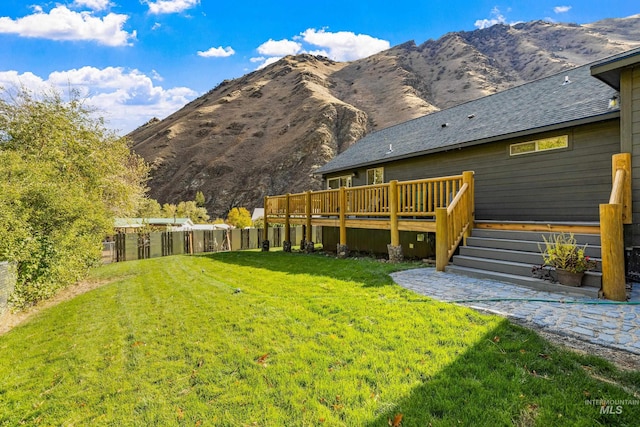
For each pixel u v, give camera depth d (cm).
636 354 273
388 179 1165
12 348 414
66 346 392
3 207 566
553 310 384
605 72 535
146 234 1728
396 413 219
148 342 375
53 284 684
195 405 245
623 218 503
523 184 780
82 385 292
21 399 279
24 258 595
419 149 991
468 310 387
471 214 679
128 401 260
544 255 507
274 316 419
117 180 1336
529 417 206
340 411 226
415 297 453
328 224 1045
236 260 1061
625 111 522
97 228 970
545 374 250
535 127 716
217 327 398
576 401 217
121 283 814
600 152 656
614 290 417
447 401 226
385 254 1023
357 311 409
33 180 678
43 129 1059
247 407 238
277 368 286
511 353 282
